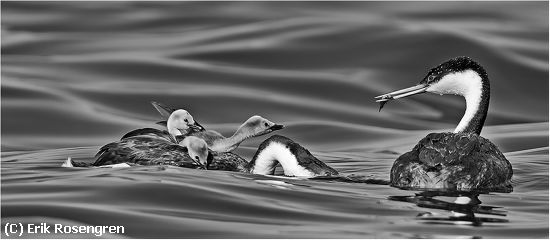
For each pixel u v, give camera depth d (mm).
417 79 23391
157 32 27578
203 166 13430
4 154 16734
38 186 11766
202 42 25969
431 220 10742
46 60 24719
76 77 23297
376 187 12250
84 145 18688
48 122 20125
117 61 24219
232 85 22891
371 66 24078
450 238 10094
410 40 24844
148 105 21453
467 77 13359
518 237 10188
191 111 21250
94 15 29000
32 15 28969
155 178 12062
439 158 12031
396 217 10828
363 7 29266
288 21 27172
